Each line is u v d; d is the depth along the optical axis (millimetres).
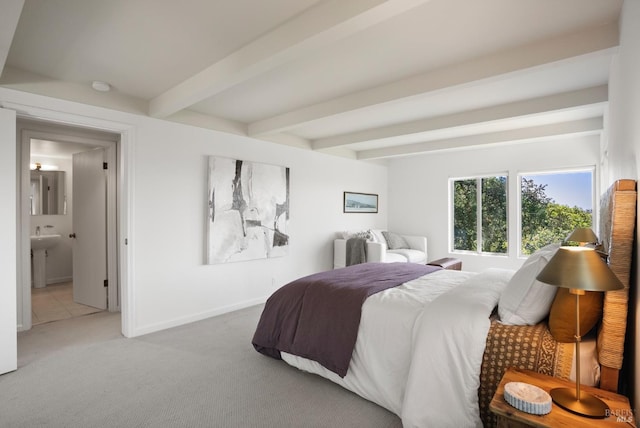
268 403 2244
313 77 2984
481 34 2268
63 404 2225
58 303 4695
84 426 2002
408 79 2992
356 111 3418
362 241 5438
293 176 5180
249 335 3480
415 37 2301
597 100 3154
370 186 6730
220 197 4129
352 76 2959
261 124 4324
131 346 3189
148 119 3576
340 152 6047
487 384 1851
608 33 2137
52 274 5992
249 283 4551
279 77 2982
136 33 2266
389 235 6543
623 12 1889
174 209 3785
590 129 4184
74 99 3104
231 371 2689
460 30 2217
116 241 4387
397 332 2164
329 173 5820
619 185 1502
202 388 2430
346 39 2324
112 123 3322
